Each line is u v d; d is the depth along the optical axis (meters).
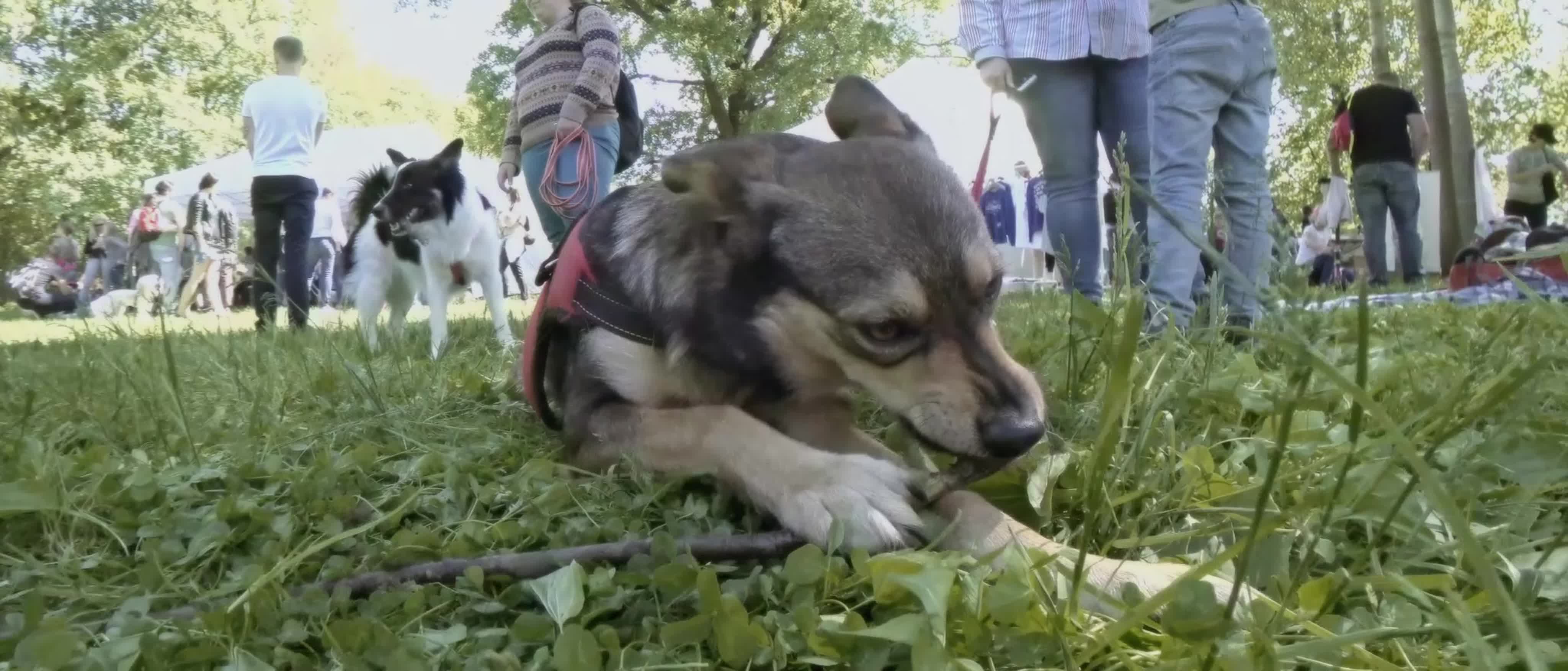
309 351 4.38
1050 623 1.33
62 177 23.14
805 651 1.38
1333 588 1.37
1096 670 1.34
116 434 2.83
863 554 1.54
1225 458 2.13
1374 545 1.45
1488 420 2.01
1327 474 1.83
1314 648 1.20
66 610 1.69
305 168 7.79
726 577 1.74
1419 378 2.37
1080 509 1.91
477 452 2.55
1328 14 20.36
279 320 8.28
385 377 3.58
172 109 22.78
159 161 23.02
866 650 1.32
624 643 1.51
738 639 1.36
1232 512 1.74
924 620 1.29
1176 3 3.88
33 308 20.64
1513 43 20.42
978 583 1.41
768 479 1.88
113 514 2.07
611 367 2.38
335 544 1.90
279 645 1.49
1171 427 1.99
